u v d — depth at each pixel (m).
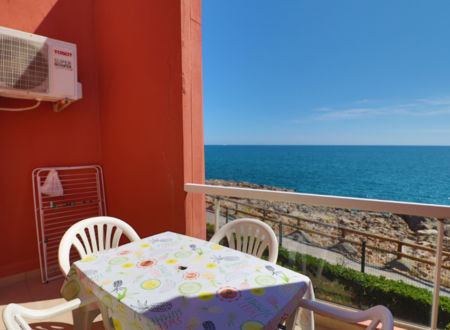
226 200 3.65
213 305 0.77
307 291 0.94
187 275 0.96
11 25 2.28
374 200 1.29
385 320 0.68
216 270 0.99
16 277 2.38
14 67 1.99
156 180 2.35
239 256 1.12
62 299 2.10
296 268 2.77
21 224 2.47
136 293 0.84
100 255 1.14
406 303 2.71
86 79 2.82
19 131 2.43
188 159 2.14
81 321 1.06
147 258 1.11
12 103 2.38
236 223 1.50
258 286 0.88
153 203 2.39
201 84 2.24
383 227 11.72
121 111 2.64
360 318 0.79
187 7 2.08
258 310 0.75
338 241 3.51
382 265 3.57
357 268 3.21
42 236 2.49
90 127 2.88
